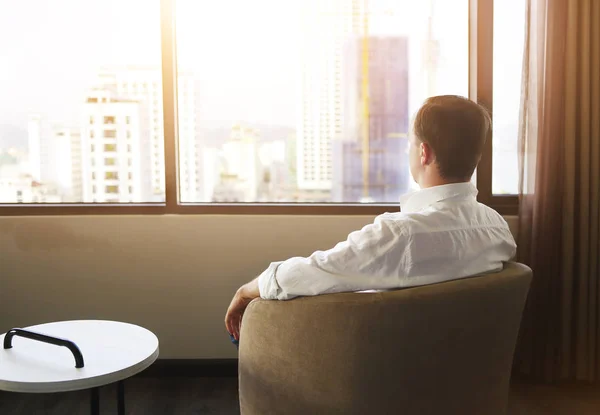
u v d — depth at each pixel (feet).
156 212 8.85
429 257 3.72
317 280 3.78
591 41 8.25
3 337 5.26
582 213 8.41
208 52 9.05
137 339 5.21
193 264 8.84
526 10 8.34
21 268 8.79
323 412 3.89
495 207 8.98
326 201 9.32
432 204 3.95
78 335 5.33
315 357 3.82
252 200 9.29
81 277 8.81
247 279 8.87
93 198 9.18
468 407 3.95
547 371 8.70
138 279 8.84
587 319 8.60
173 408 7.95
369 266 3.72
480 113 4.02
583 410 7.92
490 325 3.84
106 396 8.33
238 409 7.91
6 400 8.21
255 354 4.13
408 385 3.75
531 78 8.38
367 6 9.08
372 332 3.63
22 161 9.11
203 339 8.95
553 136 8.31
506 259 4.19
